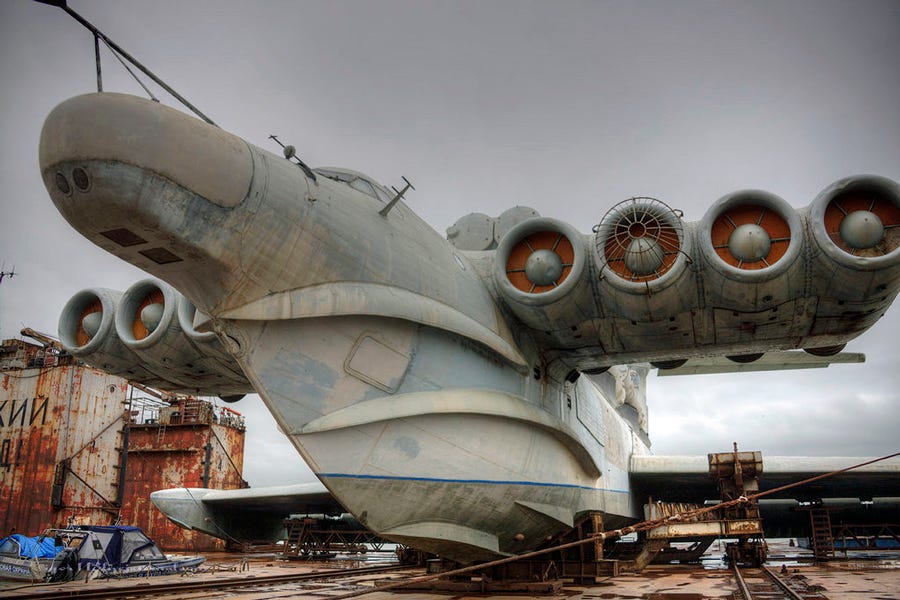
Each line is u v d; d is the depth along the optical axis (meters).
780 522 22.03
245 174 7.50
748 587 10.21
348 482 8.48
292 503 19.92
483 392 9.91
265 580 12.20
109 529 12.77
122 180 6.68
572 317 10.54
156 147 6.77
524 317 10.70
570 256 10.38
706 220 9.38
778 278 9.06
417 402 8.98
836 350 11.65
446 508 9.36
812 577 11.72
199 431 28.11
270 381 8.20
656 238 9.63
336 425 8.33
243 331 8.12
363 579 13.10
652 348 11.41
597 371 13.12
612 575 11.25
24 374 24.67
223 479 28.64
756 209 9.52
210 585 11.12
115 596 9.77
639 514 18.61
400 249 9.36
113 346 11.77
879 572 12.80
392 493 8.82
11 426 24.16
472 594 9.88
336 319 8.50
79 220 7.08
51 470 23.33
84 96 6.78
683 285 9.63
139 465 28.11
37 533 22.78
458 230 13.70
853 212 9.12
